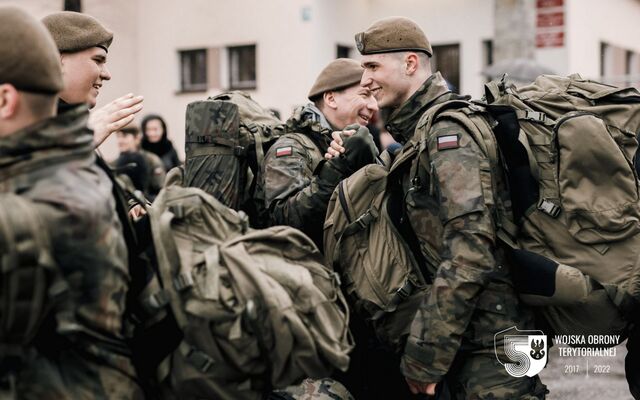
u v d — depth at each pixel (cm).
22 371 231
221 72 2172
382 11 2198
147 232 269
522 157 336
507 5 1647
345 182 353
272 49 2103
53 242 224
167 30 2220
